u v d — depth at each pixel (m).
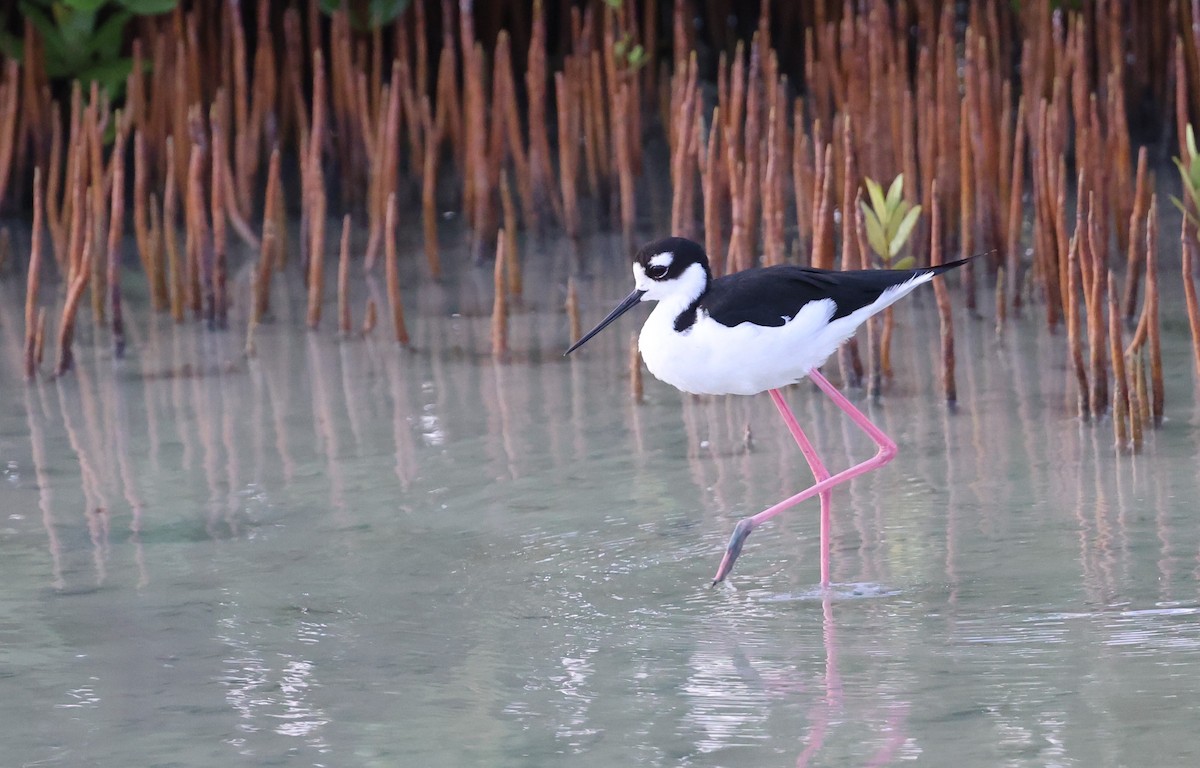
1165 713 6.63
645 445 11.20
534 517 9.70
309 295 14.83
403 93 19.03
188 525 9.73
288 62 19.08
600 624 7.96
